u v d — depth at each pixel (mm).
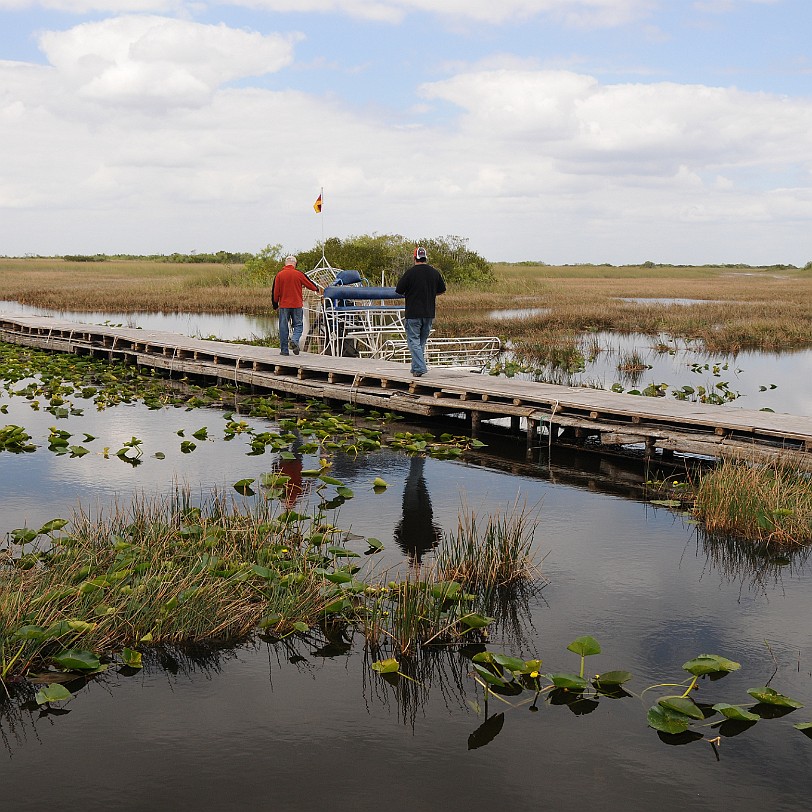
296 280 16047
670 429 10234
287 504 8211
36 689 4660
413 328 13320
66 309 36062
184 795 3760
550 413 11344
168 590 5551
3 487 8711
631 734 4297
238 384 16547
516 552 6539
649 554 7000
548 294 48281
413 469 9883
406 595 5523
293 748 4141
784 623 5645
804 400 15008
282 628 5418
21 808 3658
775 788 3855
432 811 3662
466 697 4656
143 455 10344
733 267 176750
